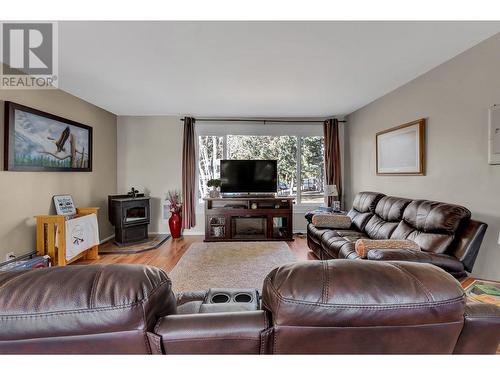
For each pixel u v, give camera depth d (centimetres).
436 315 66
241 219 541
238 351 70
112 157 523
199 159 558
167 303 77
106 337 66
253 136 563
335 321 66
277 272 75
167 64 285
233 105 461
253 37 228
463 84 261
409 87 344
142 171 545
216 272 337
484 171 242
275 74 315
